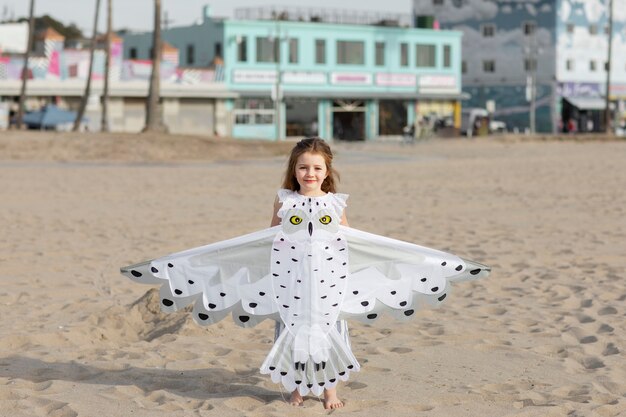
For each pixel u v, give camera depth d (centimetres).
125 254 1333
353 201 2161
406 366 723
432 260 623
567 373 702
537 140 6247
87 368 712
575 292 1023
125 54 7350
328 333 604
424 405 616
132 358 747
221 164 3622
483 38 8200
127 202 2091
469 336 822
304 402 626
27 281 1109
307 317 602
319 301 604
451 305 962
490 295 1016
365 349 779
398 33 6962
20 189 2389
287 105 6706
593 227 1639
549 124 7988
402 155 4381
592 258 1271
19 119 5072
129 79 5916
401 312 622
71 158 3741
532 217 1812
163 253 1345
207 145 4128
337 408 612
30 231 1573
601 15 8219
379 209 1984
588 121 8112
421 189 2495
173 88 6025
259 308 611
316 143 620
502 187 2542
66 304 975
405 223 1719
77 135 4134
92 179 2762
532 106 7562
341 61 6744
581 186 2547
